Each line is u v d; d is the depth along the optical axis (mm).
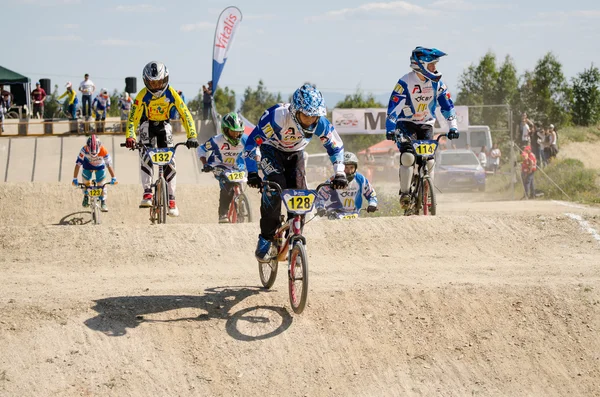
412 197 12984
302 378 7242
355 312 8133
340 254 10828
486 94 52594
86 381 6930
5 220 20297
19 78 40094
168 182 13586
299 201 7527
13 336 7387
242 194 13703
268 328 7797
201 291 8656
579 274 9469
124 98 37406
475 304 8383
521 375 7500
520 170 29375
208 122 35000
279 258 8188
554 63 52812
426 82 12500
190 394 6949
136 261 10344
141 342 7461
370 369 7418
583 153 45000
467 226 11844
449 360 7609
